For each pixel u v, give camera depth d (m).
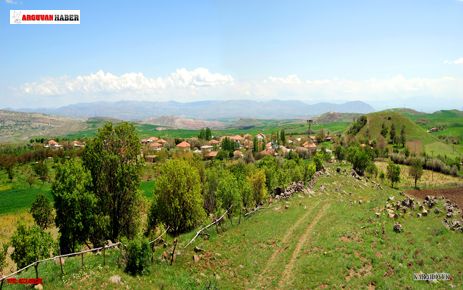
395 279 35.28
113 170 43.69
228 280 35.03
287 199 68.88
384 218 54.34
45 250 37.94
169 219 47.41
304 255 40.25
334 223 51.16
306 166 98.38
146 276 32.22
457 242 45.56
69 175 40.22
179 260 37.34
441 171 167.88
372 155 181.75
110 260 33.50
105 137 43.97
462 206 99.19
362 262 38.31
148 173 147.38
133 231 45.78
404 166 175.88
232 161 180.50
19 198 113.12
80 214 39.81
